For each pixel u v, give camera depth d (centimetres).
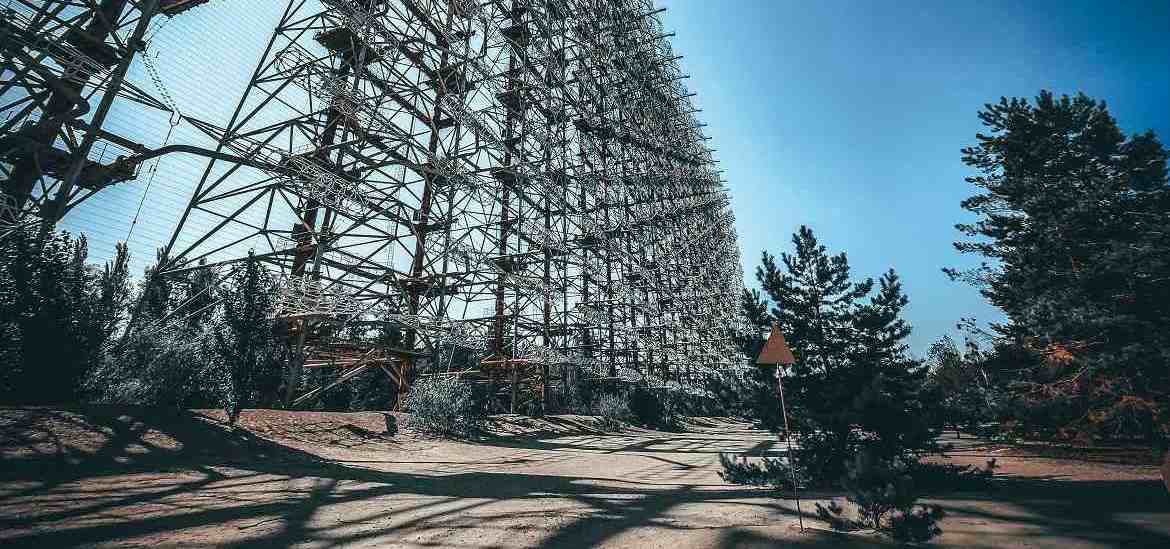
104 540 530
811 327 1158
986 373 2011
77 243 1281
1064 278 1727
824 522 646
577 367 3428
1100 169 1978
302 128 2006
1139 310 1534
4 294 1066
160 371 1260
